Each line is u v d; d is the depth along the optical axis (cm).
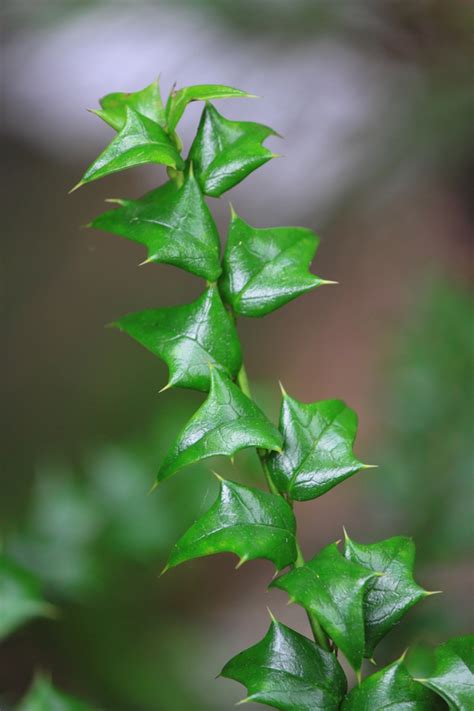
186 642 85
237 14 126
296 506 138
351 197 133
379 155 130
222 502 42
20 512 142
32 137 226
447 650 40
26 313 197
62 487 75
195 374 43
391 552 43
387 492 79
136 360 183
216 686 86
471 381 79
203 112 44
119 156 42
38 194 219
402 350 84
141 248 214
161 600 90
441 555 77
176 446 42
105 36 154
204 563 131
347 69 134
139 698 76
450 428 79
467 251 187
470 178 170
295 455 43
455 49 129
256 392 88
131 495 75
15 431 170
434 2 125
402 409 81
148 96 44
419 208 188
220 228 183
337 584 41
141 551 74
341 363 184
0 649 77
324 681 41
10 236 210
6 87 222
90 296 203
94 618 78
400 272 189
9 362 187
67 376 183
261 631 117
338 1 126
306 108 135
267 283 44
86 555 72
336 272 198
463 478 77
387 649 68
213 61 136
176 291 208
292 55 130
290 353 191
